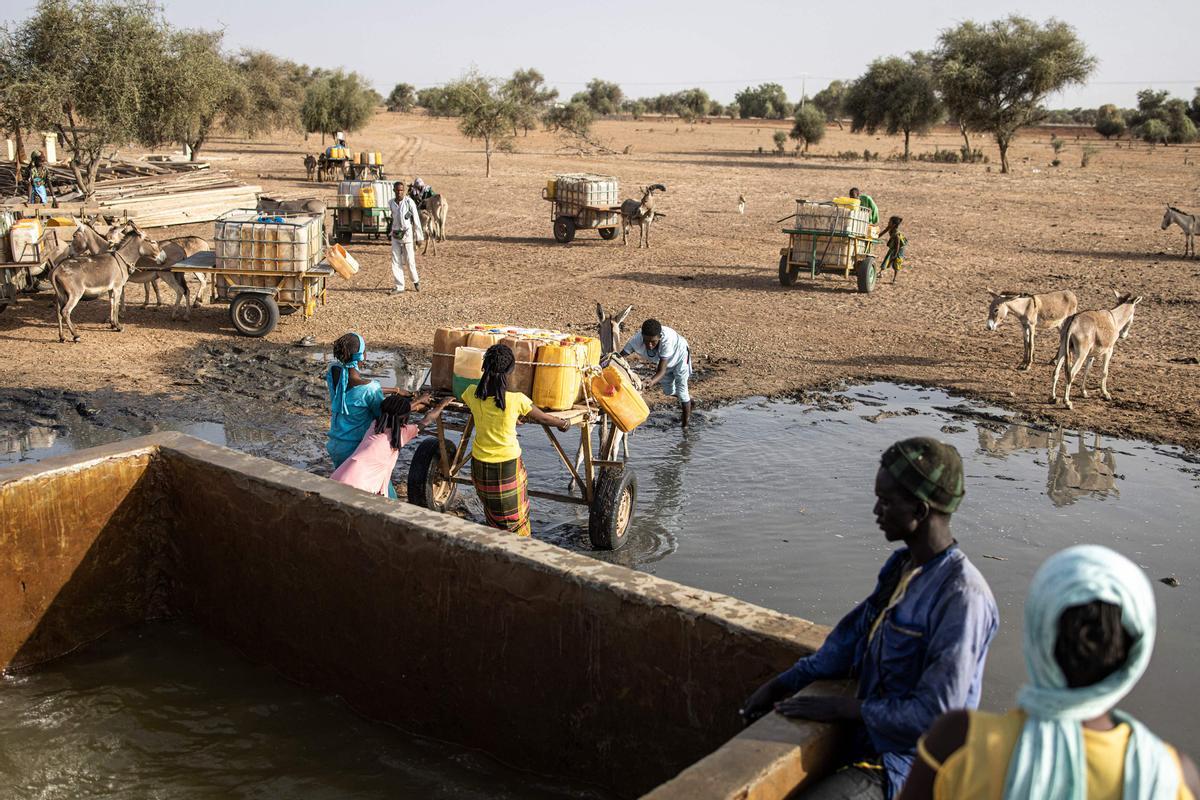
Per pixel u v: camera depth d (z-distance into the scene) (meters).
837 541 8.05
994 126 53.56
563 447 10.33
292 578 5.39
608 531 7.73
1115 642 1.80
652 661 4.08
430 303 17.62
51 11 25.12
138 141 28.62
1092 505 8.91
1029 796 1.86
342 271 14.89
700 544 8.00
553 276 20.56
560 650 4.38
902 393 12.61
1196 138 87.69
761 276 21.00
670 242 25.80
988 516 8.60
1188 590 7.25
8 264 15.09
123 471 5.81
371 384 7.19
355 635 5.16
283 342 14.66
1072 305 13.87
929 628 2.88
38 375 12.47
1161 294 18.97
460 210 31.80
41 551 5.55
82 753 4.78
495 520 6.97
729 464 9.88
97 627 5.91
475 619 4.65
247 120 57.16
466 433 8.08
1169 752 1.88
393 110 133.25
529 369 7.25
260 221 14.78
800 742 2.97
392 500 5.11
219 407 11.45
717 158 61.25
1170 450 10.52
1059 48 53.38
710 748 3.97
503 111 44.47
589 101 135.75
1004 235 27.86
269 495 5.38
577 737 4.41
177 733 4.99
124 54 26.25
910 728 2.78
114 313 15.01
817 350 14.72
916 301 18.50
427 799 4.45
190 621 6.11
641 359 14.04
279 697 5.36
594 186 24.84
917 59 64.12
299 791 4.51
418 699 4.97
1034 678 1.91
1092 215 32.75
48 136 32.22
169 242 15.88
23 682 5.45
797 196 37.94
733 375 13.28
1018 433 11.04
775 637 3.70
